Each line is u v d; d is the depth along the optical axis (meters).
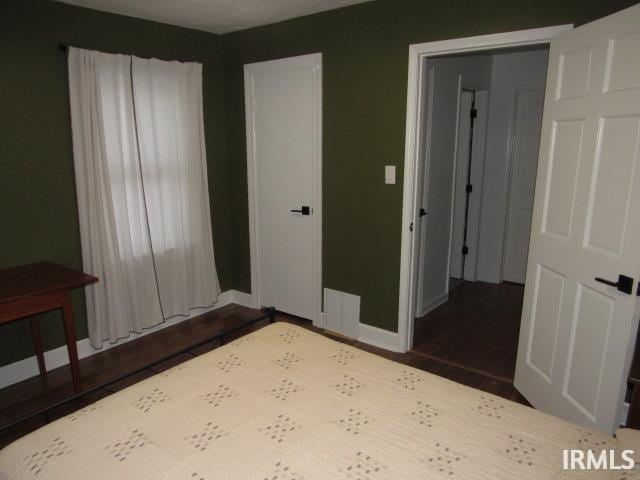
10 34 2.59
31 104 2.72
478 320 3.87
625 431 1.38
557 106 2.26
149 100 3.23
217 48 3.79
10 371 2.80
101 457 1.27
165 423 1.43
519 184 4.65
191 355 3.19
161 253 3.47
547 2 2.32
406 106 2.90
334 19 3.11
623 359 1.87
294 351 1.94
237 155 3.93
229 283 4.26
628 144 1.83
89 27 2.93
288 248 3.77
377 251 3.23
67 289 2.46
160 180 3.39
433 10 2.69
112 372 2.96
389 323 3.28
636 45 1.77
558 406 2.29
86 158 2.90
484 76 4.39
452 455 1.29
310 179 3.50
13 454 1.31
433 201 3.85
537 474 1.22
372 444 1.34
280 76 3.50
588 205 2.05
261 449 1.31
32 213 2.80
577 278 2.13
